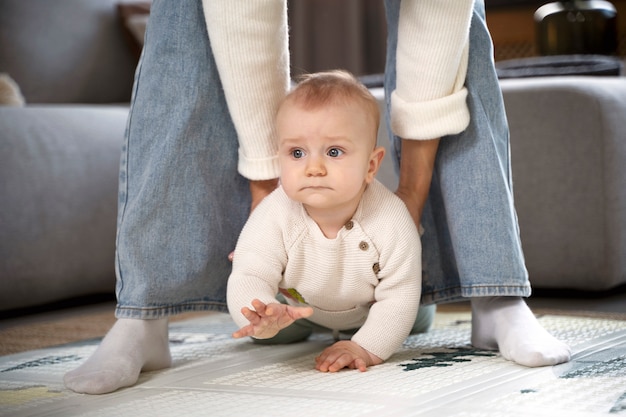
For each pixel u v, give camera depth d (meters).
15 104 2.44
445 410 0.90
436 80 1.20
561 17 3.00
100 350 1.17
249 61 1.21
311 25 4.31
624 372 1.05
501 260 1.23
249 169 1.27
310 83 1.20
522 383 1.02
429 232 1.34
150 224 1.23
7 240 2.08
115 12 3.04
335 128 1.15
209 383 1.11
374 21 4.21
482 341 1.28
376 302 1.22
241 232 1.25
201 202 1.27
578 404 0.90
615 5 3.66
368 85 2.42
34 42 2.84
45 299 2.20
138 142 1.25
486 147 1.24
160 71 1.25
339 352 1.16
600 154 1.97
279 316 1.06
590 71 2.36
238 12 1.18
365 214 1.20
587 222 1.99
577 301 1.99
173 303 1.26
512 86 2.08
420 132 1.23
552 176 2.02
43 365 1.33
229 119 1.30
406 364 1.18
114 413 0.96
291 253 1.20
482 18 1.27
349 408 0.92
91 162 2.31
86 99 2.96
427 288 1.35
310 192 1.15
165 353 1.24
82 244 2.27
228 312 1.34
